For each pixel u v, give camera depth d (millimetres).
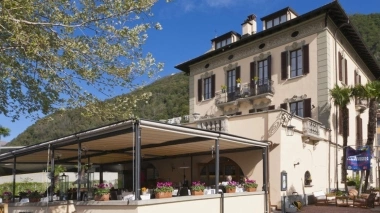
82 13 10258
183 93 61250
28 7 8734
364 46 26422
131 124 10453
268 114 17547
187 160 19984
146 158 21969
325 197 19406
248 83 25281
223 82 27219
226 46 26500
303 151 19000
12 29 9102
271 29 23562
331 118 21688
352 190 20641
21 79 11766
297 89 22516
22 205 15430
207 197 12984
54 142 13836
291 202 17125
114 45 10609
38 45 9203
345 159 20922
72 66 10516
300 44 22609
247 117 18344
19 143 45469
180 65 30594
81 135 12328
